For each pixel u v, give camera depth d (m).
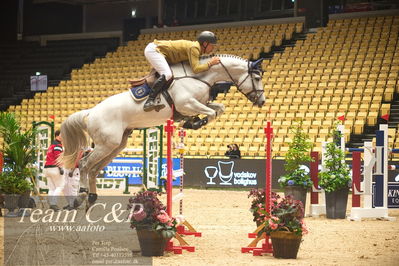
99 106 10.05
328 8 32.16
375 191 13.38
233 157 21.89
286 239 8.09
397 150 16.17
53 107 30.66
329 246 9.23
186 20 37.81
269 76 27.88
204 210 14.55
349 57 27.53
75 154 10.27
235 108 26.28
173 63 9.98
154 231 8.09
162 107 9.72
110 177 19.52
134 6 39.91
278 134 23.91
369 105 24.58
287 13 34.47
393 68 26.11
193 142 24.78
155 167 16.50
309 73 27.30
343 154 13.46
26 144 13.05
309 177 13.48
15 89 34.00
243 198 17.84
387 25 29.31
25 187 12.36
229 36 32.22
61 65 34.53
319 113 24.47
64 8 40.53
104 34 38.47
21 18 39.53
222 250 8.88
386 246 9.23
